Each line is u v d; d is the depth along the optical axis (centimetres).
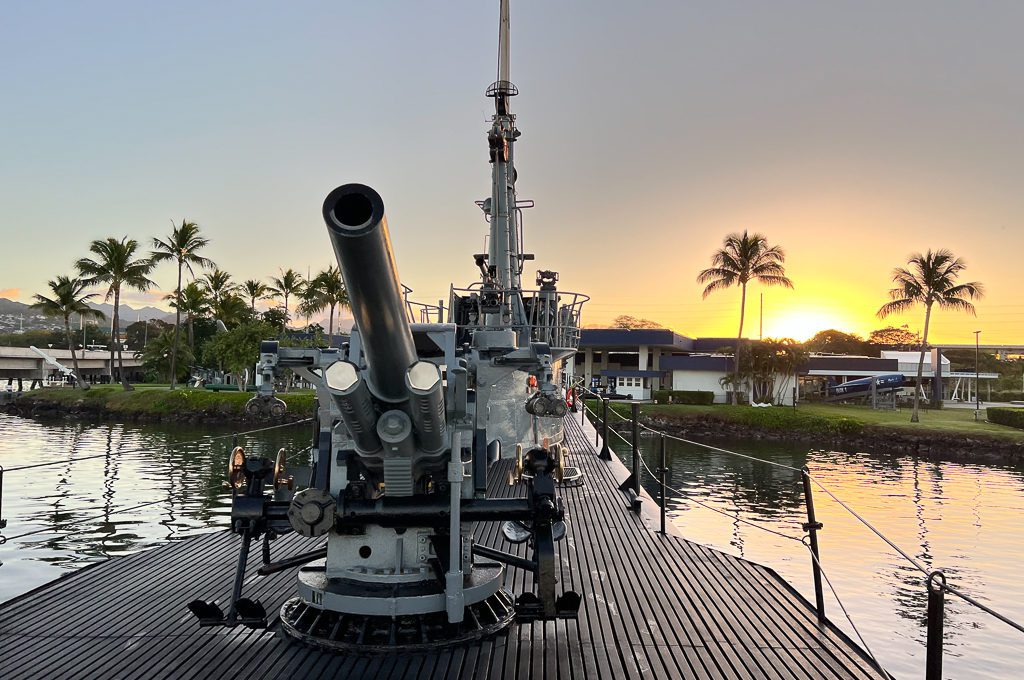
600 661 634
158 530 1744
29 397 6375
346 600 655
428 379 508
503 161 1775
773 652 659
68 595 809
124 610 757
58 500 2134
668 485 2995
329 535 700
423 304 1305
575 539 1111
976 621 1323
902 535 2106
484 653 650
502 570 749
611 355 7469
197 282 7719
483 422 657
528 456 660
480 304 1473
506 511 653
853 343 11600
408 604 653
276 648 654
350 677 592
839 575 1583
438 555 679
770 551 1792
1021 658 1138
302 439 4253
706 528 2062
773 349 6306
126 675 590
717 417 5491
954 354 10569
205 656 632
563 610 654
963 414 6341
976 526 2273
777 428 5319
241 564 666
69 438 4341
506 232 1769
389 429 558
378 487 662
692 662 636
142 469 2859
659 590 852
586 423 2917
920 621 1277
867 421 5194
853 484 3216
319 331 7488
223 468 2878
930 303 5453
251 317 7725
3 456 3391
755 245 6134
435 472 668
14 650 643
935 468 3856
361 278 411
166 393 5925
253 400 636
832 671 616
